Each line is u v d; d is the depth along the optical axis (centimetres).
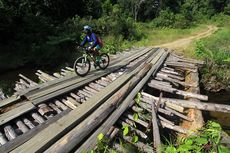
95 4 3394
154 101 742
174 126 630
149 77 956
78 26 2252
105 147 474
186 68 1320
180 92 848
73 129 525
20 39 1703
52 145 467
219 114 959
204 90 1391
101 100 677
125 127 516
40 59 1567
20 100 698
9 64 1482
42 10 2597
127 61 1249
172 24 3809
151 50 1722
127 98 716
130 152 502
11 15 1752
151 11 4853
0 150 439
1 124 546
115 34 2473
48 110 620
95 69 1037
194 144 436
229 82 1379
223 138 519
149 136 623
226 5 6331
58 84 809
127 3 4622
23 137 486
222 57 1464
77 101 704
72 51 1834
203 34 3039
